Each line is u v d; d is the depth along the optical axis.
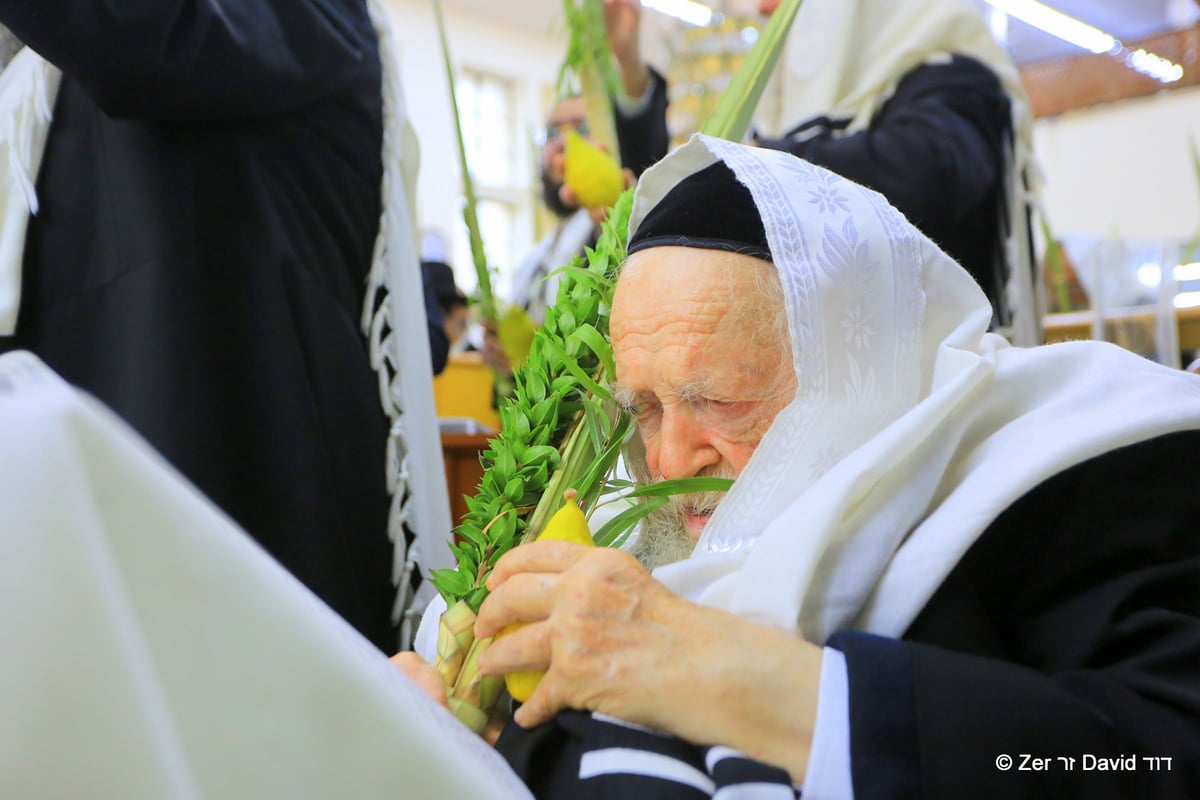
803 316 0.90
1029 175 1.99
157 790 0.38
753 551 0.85
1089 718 0.70
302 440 1.39
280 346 1.40
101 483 0.41
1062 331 2.82
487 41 9.20
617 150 2.25
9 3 1.12
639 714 0.75
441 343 2.09
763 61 1.16
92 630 0.38
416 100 8.77
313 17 1.40
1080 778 0.68
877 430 0.92
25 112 1.37
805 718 0.72
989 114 1.93
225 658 0.44
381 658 0.63
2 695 0.37
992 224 1.96
